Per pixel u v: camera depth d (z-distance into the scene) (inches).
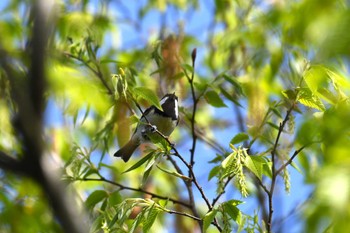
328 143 166.1
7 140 225.5
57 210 125.9
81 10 481.7
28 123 122.6
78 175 344.8
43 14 123.0
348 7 121.6
